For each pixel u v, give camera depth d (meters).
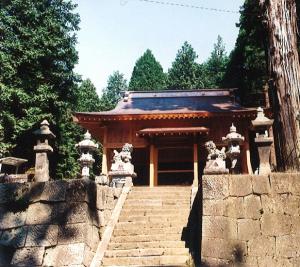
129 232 8.70
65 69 23.19
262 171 7.80
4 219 7.37
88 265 7.14
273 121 8.38
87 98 38.03
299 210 6.84
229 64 26.98
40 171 8.15
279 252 6.51
